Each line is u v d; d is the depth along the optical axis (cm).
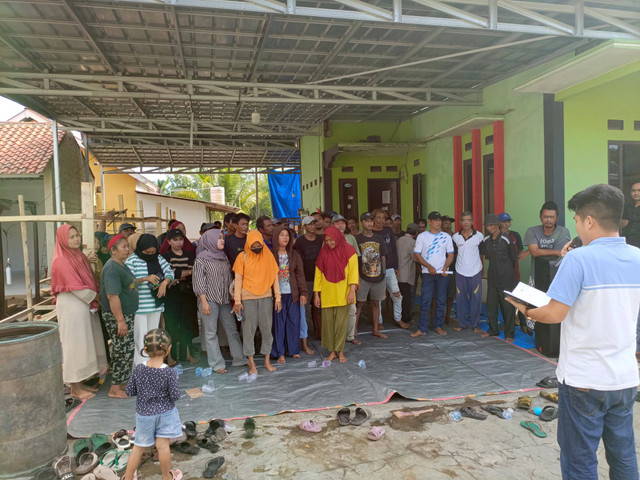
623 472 231
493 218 630
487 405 431
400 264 729
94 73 826
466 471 324
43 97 1009
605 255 225
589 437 228
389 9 590
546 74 636
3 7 565
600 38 555
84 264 470
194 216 2219
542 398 448
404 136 1307
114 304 446
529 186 797
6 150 1430
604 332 222
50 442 347
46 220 510
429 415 416
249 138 1577
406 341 647
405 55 749
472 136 952
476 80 906
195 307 598
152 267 507
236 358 562
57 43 686
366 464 336
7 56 732
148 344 304
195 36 666
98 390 495
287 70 830
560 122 746
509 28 522
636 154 794
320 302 572
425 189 1201
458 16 502
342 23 624
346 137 1316
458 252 688
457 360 562
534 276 608
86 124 1241
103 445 364
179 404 448
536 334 588
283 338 582
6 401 329
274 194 2211
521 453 348
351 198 1313
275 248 577
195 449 356
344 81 909
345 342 607
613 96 773
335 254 556
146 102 1062
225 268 541
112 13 588
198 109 1142
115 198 2266
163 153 1759
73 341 454
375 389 476
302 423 393
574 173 755
